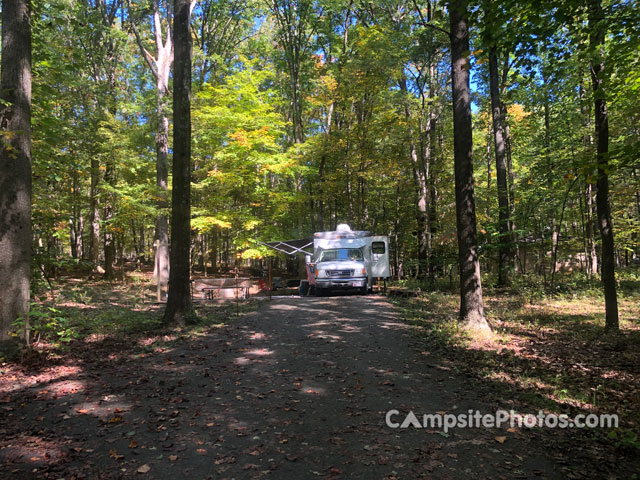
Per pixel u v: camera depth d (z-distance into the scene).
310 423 4.29
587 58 7.18
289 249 20.94
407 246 29.08
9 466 3.41
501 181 17.17
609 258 8.30
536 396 4.97
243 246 20.94
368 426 4.20
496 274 21.59
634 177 15.56
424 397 5.02
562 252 22.67
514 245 15.66
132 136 19.19
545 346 7.34
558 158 17.03
